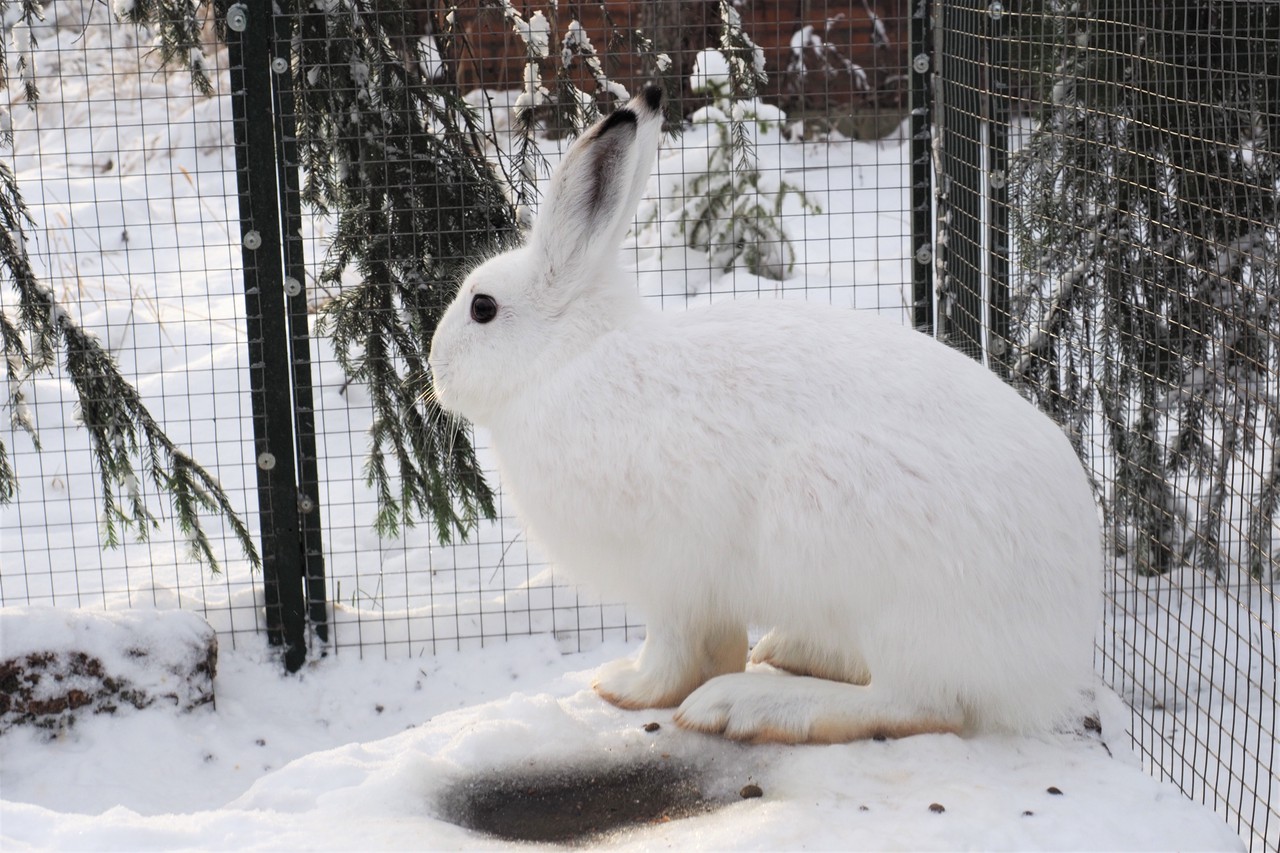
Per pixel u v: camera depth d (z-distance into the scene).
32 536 2.03
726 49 1.86
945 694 1.39
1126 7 1.75
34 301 1.77
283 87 1.71
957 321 1.79
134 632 1.69
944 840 1.29
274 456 1.76
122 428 1.80
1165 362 1.81
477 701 1.75
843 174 3.05
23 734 1.64
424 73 1.77
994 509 1.36
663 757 1.41
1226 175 1.77
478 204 1.78
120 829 1.30
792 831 1.30
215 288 2.69
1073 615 1.38
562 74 1.78
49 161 3.21
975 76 1.73
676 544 1.41
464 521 1.88
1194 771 1.55
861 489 1.36
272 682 1.77
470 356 1.45
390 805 1.37
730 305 1.46
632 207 1.44
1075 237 1.75
